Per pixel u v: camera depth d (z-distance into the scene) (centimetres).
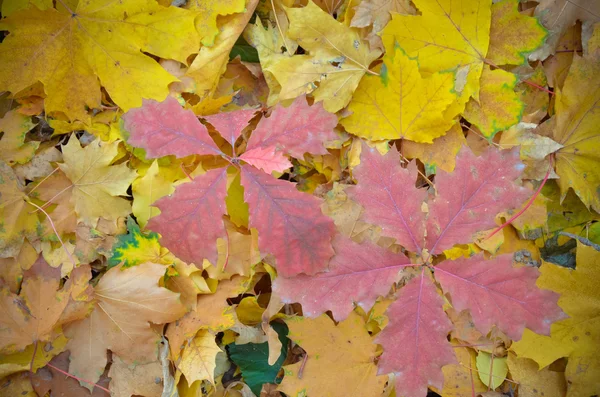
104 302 56
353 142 60
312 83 58
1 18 57
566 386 58
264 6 61
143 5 55
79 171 57
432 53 59
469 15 57
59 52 56
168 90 58
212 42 58
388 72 57
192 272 57
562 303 58
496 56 59
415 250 52
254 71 61
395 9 59
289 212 51
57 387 56
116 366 57
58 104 57
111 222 58
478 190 51
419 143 60
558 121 60
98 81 58
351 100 59
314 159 61
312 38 59
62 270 57
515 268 51
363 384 56
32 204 57
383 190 51
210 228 51
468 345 59
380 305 58
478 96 59
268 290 61
